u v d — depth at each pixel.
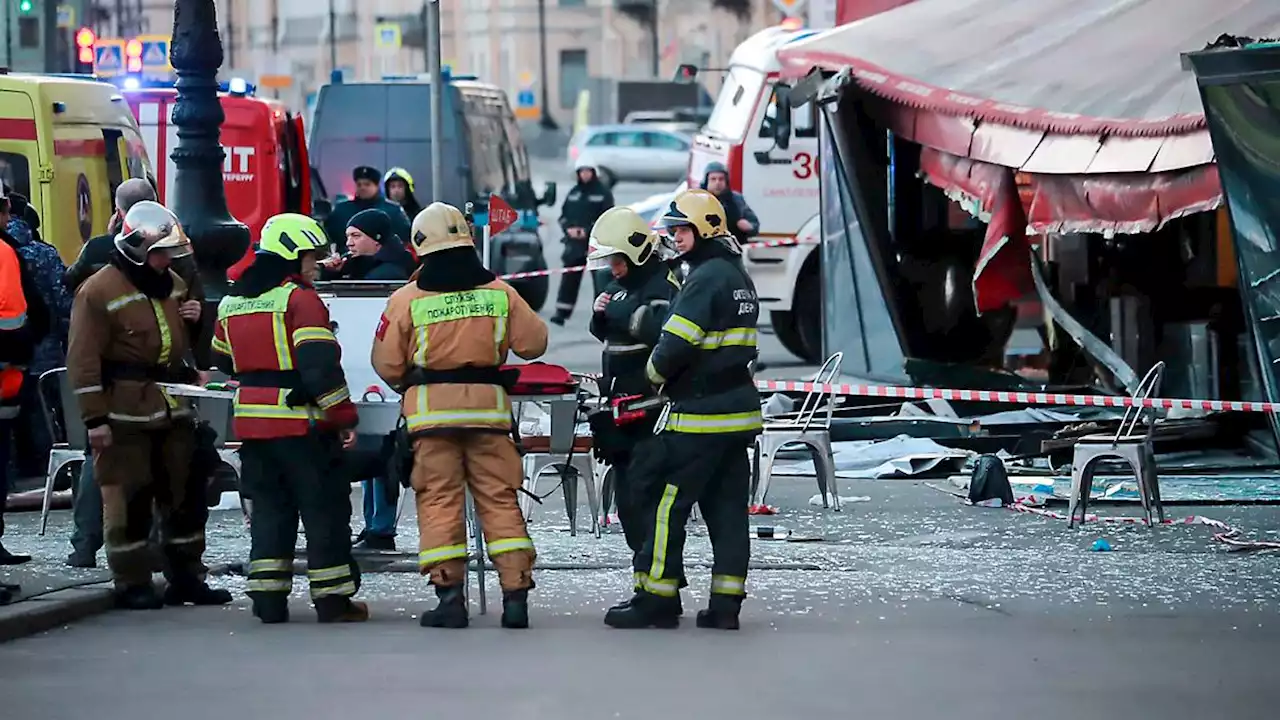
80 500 28.94
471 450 24.45
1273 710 19.33
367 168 45.00
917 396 38.09
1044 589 27.58
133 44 60.09
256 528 24.94
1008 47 42.94
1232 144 34.28
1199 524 34.25
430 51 47.41
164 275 25.69
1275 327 34.81
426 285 24.28
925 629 24.28
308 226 24.97
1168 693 20.12
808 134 58.94
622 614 24.48
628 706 19.41
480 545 25.53
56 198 40.09
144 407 25.56
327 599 24.86
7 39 68.88
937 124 41.75
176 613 25.86
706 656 22.28
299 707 19.38
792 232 59.16
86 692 20.16
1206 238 46.94
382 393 30.05
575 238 71.31
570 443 25.88
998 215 40.78
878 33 44.56
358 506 37.59
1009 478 40.28
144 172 44.72
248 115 54.00
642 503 24.64
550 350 63.81
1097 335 47.81
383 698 19.81
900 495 38.47
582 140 139.75
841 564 30.11
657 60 176.75
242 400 24.66
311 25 176.88
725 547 24.36
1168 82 39.19
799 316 59.62
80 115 41.44
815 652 22.56
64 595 25.64
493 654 22.44
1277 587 27.67
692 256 24.17
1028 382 45.91
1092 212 39.00
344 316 30.22
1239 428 43.34
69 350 25.09
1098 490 38.34
